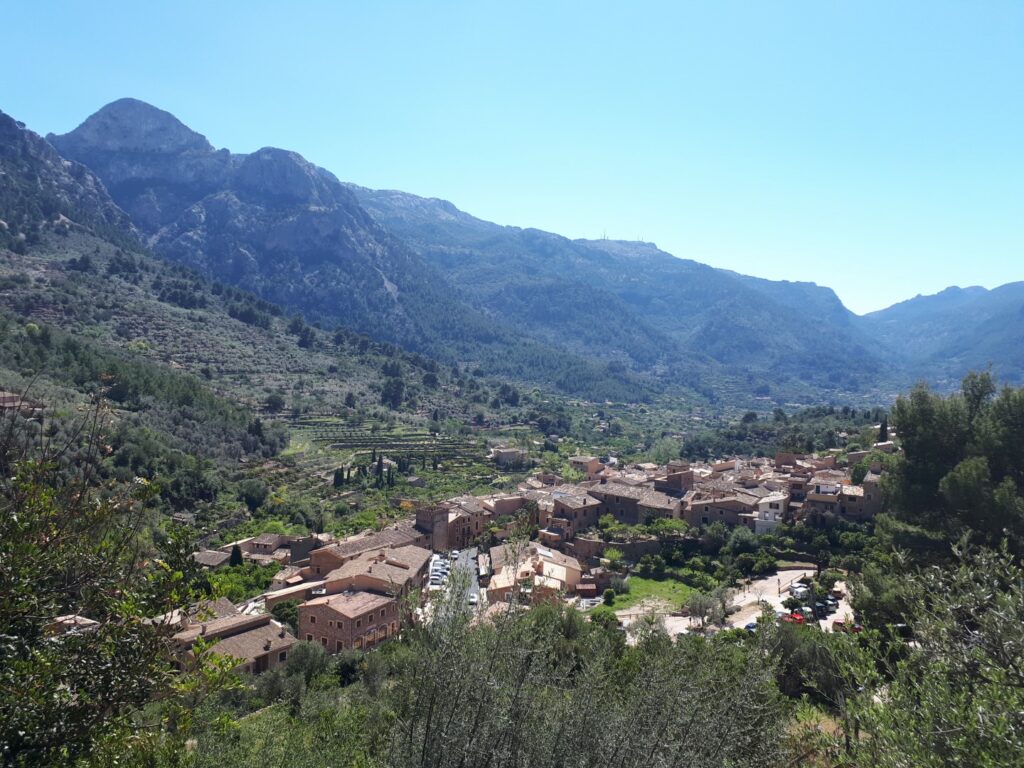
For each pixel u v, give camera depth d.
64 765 8.67
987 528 31.53
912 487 36.88
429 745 10.70
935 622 10.92
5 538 9.02
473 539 83.69
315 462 112.00
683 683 11.56
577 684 12.22
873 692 10.54
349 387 171.50
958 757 8.63
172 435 94.69
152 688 9.70
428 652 11.27
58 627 9.98
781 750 11.20
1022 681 9.46
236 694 28.70
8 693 8.45
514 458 129.38
